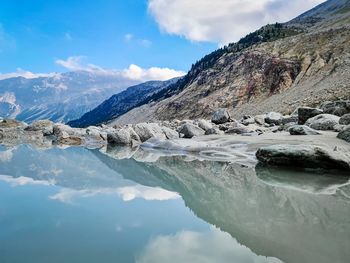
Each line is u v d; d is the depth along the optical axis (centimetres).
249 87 14638
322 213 901
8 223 768
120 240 678
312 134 2206
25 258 585
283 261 597
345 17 19388
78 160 1938
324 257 616
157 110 18750
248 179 1383
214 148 2161
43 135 3741
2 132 3684
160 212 888
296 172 1498
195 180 1374
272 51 15900
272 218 849
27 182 1247
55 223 773
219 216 862
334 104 3070
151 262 585
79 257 595
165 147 2445
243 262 591
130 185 1241
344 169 1454
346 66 11794
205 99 15675
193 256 613
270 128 3130
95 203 961
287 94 12262
